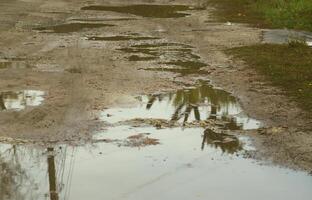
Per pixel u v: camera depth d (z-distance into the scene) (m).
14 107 11.73
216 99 12.60
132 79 14.14
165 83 13.86
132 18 24.78
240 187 8.16
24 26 22.20
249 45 18.67
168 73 14.87
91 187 8.14
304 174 8.65
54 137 10.11
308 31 21.83
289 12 24.44
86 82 13.74
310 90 13.04
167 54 17.28
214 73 14.92
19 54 16.97
